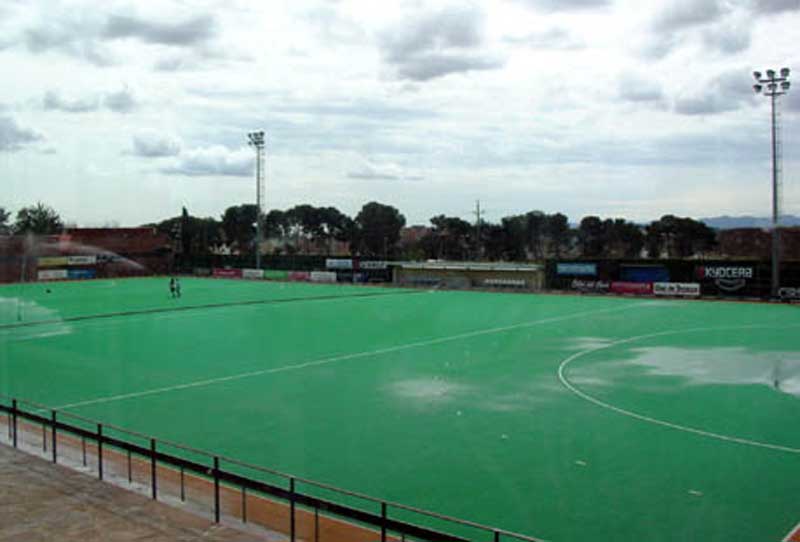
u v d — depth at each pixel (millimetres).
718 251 100938
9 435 20500
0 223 104812
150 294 70812
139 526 13547
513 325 45781
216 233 133375
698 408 23938
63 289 77438
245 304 60500
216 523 13789
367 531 13922
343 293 72125
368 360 33438
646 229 106750
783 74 54781
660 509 15125
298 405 24688
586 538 13758
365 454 19141
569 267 73812
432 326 45562
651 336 40562
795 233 76062
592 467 17953
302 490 16422
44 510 14328
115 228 100688
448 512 15172
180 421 22625
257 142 91375
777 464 18031
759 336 40250
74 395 26328
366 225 130500
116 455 18672
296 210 137750
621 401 25000
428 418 22906
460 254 121250
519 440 20344
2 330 44312
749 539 13602
